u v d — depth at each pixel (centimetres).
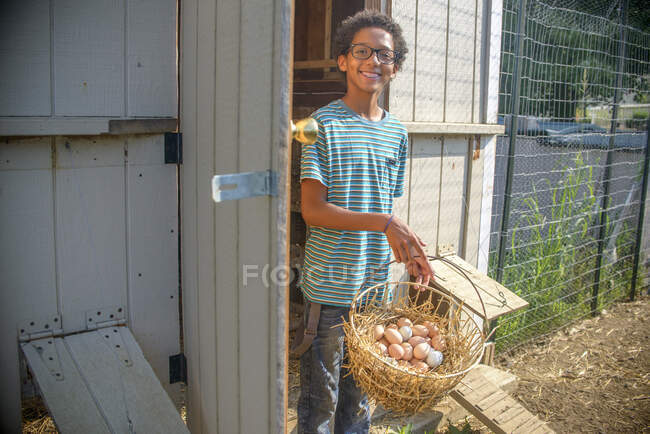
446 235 328
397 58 202
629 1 481
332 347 201
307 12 392
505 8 358
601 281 460
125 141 206
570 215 446
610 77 493
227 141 162
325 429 209
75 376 182
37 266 193
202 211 189
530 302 408
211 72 174
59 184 194
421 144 299
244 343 158
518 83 351
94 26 194
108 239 207
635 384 346
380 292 212
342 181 191
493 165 356
